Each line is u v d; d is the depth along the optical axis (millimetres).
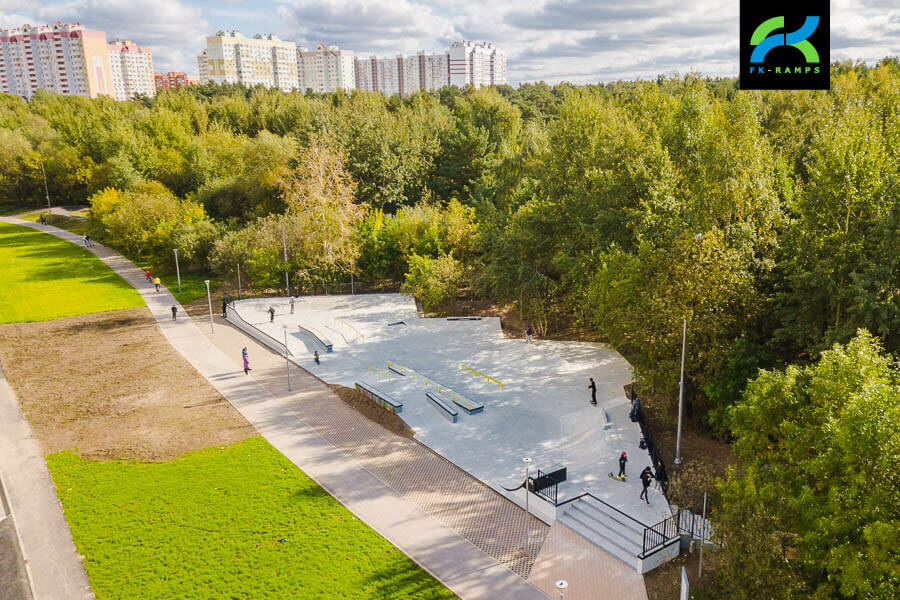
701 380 28609
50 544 24078
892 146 33156
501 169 72500
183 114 127312
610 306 32125
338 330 49469
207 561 22672
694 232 30219
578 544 23047
